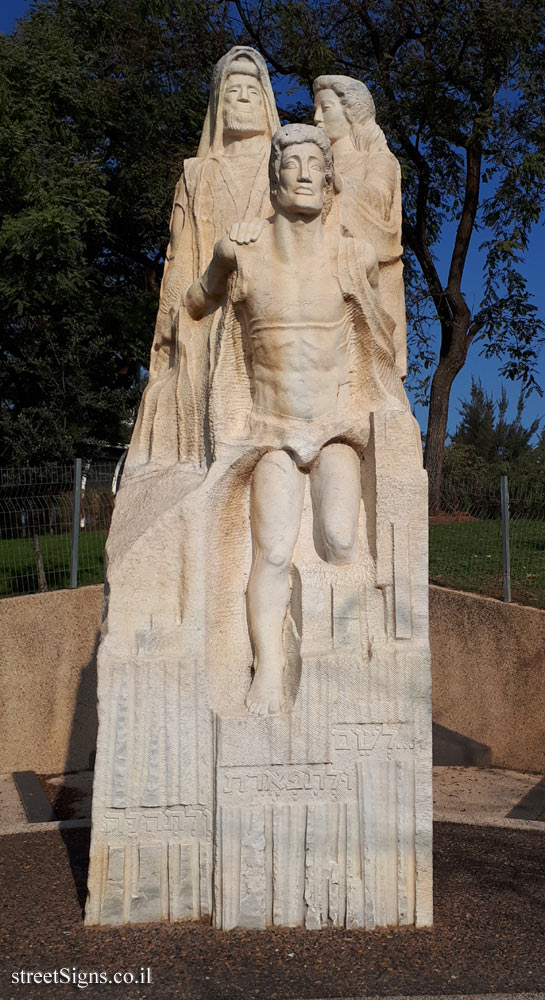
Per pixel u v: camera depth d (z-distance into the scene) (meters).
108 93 16.00
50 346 15.55
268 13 15.38
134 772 3.65
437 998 3.06
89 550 7.75
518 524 7.67
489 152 15.38
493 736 6.82
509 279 16.44
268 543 3.77
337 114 4.99
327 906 3.63
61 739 7.09
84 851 4.62
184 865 3.67
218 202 4.48
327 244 3.87
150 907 3.66
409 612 3.73
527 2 14.83
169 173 15.68
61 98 15.25
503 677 6.77
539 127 15.00
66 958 3.39
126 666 3.65
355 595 3.71
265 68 4.70
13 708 6.82
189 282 4.43
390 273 4.59
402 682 3.68
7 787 6.53
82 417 15.78
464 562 8.02
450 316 16.27
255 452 3.84
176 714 3.67
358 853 3.65
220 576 3.85
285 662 3.77
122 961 3.37
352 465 3.87
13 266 13.68
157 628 3.70
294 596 3.77
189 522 3.74
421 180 16.03
